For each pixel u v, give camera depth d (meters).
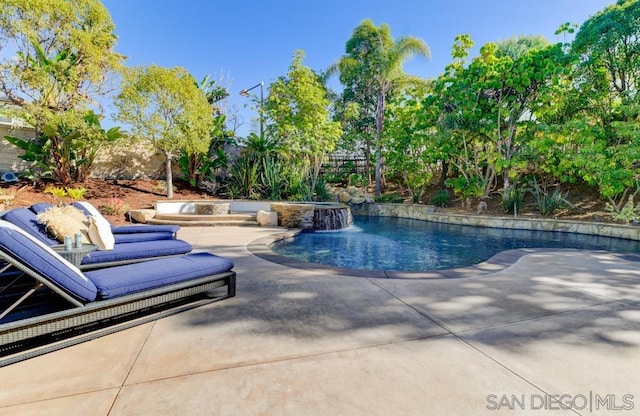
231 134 14.89
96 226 3.70
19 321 1.90
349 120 18.50
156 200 11.17
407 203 14.12
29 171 10.18
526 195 12.00
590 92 9.84
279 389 1.74
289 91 14.24
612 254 5.27
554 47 10.16
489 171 12.25
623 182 8.45
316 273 4.06
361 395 1.70
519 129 11.34
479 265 4.53
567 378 1.86
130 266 2.72
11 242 1.92
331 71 17.41
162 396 1.68
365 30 15.81
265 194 13.69
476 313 2.80
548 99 10.23
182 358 2.05
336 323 2.59
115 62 10.01
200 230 8.14
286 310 2.86
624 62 9.28
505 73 10.65
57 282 2.05
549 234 8.93
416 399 1.67
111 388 1.74
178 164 13.91
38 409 1.57
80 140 9.96
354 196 14.68
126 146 11.91
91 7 9.33
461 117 11.59
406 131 14.09
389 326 2.54
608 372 1.92
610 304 3.03
